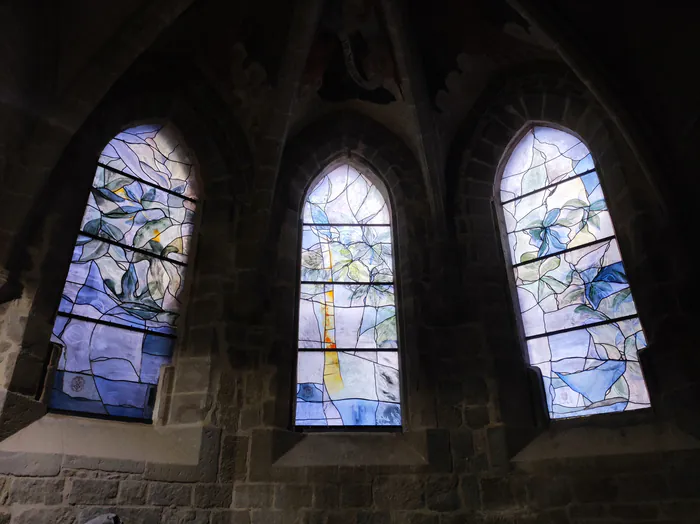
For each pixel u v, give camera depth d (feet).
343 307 26.21
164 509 19.95
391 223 28.19
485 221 26.99
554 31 25.05
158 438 21.49
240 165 27.63
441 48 28.58
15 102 21.33
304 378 24.48
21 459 18.30
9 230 20.62
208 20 26.96
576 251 25.22
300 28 26.73
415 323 24.89
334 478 21.71
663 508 18.90
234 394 22.80
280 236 26.61
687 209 22.47
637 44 23.44
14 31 21.12
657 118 23.43
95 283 22.86
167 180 26.78
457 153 28.58
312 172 28.73
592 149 26.09
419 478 21.71
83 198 23.39
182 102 27.73
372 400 24.20
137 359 22.86
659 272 22.15
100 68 23.49
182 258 25.72
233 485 21.24
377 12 27.22
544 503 20.61
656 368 21.11
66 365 21.09
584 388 22.74
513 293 25.76
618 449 20.43
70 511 18.44
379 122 30.04
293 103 27.91
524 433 22.34
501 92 29.25
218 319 23.99
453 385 23.49
